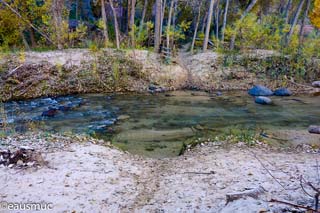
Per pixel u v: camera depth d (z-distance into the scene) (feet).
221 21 91.09
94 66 59.26
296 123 40.45
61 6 67.05
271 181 20.81
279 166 24.06
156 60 65.46
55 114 42.80
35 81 53.36
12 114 42.04
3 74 52.37
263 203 15.87
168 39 68.28
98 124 39.04
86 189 20.56
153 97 53.72
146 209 18.17
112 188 20.93
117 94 55.01
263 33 73.26
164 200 19.11
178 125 39.11
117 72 59.21
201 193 19.56
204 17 85.56
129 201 19.24
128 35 74.38
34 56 57.93
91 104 48.42
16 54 57.11
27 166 23.38
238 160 25.59
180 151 30.19
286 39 76.59
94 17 90.68
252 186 19.95
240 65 66.54
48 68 56.13
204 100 52.39
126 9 88.79
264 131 36.63
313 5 90.48
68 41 68.18
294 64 65.67
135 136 34.86
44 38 70.79
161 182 21.98
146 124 39.37
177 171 23.91
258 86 57.82
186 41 90.07
